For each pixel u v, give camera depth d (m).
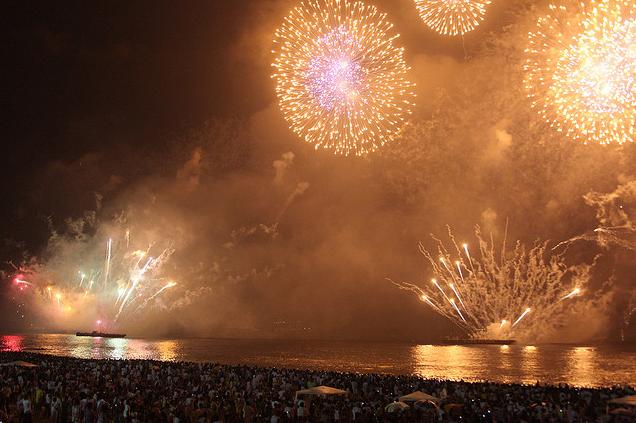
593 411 37.09
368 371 77.06
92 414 37.59
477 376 71.06
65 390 44.81
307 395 44.88
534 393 44.03
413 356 104.88
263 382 51.72
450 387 46.94
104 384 48.88
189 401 39.62
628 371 76.81
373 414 36.06
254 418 37.88
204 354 106.38
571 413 35.97
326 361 93.88
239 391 45.97
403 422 34.78
